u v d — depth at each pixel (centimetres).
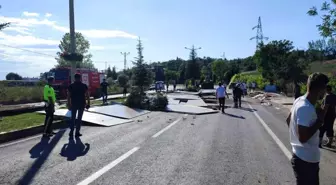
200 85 5378
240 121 1466
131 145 855
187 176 591
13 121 1177
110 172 604
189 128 1198
